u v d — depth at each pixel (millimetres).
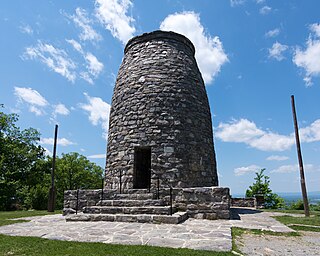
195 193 7945
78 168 32688
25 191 21828
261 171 21094
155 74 10664
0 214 10117
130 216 6895
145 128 9961
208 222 6941
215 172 11062
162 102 10219
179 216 6816
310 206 18516
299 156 9883
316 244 4676
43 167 27281
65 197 9133
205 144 10602
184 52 11555
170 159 9531
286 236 5328
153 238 4871
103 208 7590
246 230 5816
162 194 8414
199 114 10812
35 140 27375
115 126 10773
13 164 24656
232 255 3807
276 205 19922
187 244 4422
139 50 11500
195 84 11227
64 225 6512
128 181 9562
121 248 4145
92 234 5293
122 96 10953
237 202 14586
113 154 10414
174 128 9930
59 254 3867
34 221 7480
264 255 3902
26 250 4102
